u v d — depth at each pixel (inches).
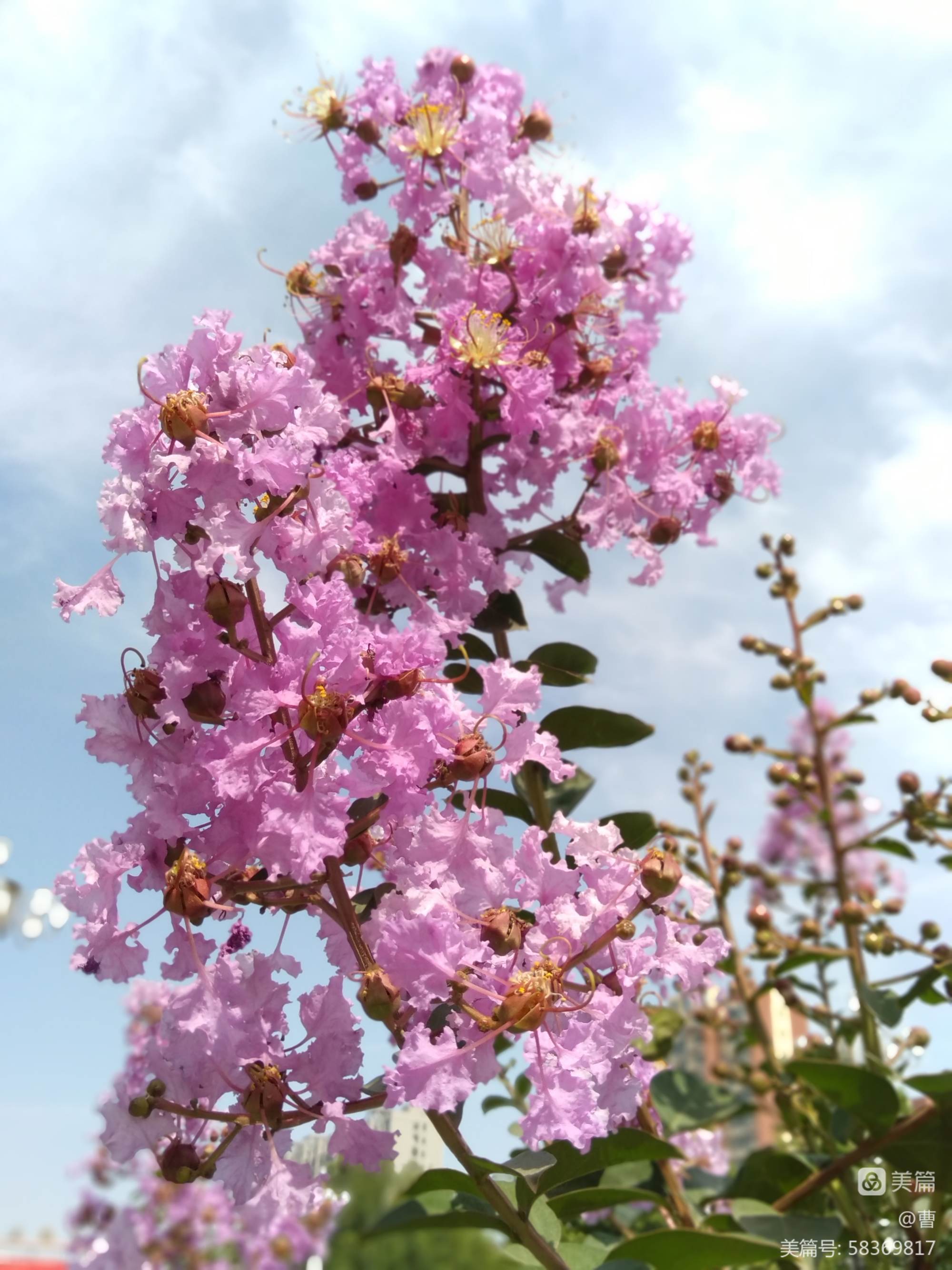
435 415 16.1
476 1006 10.4
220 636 10.5
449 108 17.3
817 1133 19.2
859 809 25.2
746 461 18.1
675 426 18.1
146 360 10.1
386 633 13.9
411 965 10.1
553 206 17.0
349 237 16.9
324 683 10.3
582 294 16.9
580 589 18.0
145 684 10.6
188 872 10.1
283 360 10.5
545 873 11.0
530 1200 11.0
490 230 16.8
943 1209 17.3
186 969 10.3
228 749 10.0
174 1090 10.4
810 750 26.0
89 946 10.3
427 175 17.2
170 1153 10.4
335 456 13.4
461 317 15.8
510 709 11.7
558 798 17.0
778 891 24.1
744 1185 18.0
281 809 9.9
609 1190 13.9
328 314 17.1
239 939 11.7
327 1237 15.1
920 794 19.6
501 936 10.4
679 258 18.9
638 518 17.5
